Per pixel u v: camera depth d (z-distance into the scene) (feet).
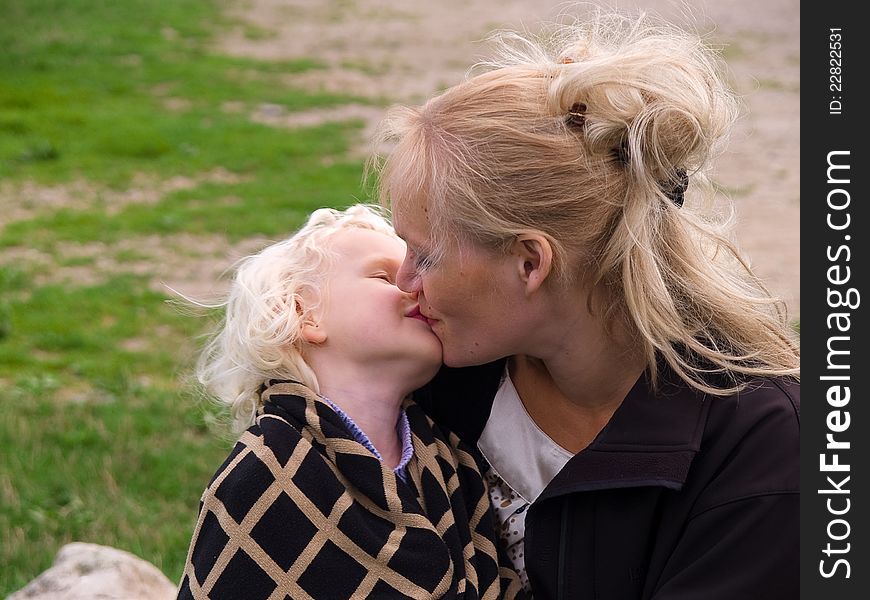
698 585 6.47
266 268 7.24
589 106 6.43
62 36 53.67
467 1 70.90
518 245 6.49
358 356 7.02
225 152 39.27
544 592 6.97
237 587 6.55
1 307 26.03
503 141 6.40
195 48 54.70
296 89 48.39
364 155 39.60
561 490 6.75
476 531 7.16
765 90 48.73
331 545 6.60
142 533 15.80
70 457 18.34
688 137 6.54
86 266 29.27
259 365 7.01
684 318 6.75
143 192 35.37
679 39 7.02
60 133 40.52
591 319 6.72
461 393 7.48
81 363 23.18
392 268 7.22
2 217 32.78
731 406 6.63
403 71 52.75
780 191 35.81
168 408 20.53
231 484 6.64
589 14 7.73
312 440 6.81
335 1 69.62
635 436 6.69
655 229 6.50
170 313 26.05
